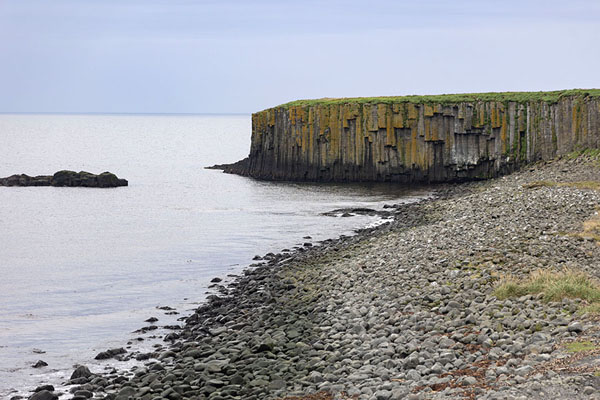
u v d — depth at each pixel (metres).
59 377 24.91
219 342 26.78
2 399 22.53
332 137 105.94
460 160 99.88
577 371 16.69
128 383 22.50
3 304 36.75
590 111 88.50
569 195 51.56
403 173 102.81
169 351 26.09
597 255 32.88
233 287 39.06
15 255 52.06
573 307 23.17
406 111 102.25
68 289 40.31
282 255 47.69
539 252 33.69
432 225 48.31
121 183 106.19
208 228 63.78
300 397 18.66
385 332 23.59
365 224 62.59
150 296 38.06
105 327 31.98
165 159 172.88
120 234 61.97
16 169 140.25
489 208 54.72
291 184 105.12
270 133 114.25
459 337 21.59
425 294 28.05
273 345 24.06
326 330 25.81
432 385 17.52
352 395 17.92
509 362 18.20
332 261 41.53
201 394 20.30
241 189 99.19
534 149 95.44
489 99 99.31
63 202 87.31
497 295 25.98
